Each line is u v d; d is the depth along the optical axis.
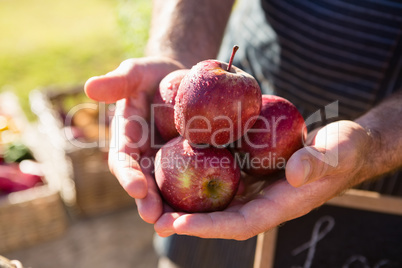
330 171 0.50
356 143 0.51
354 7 0.65
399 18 0.64
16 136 1.21
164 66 0.61
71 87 1.29
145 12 1.14
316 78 0.70
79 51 2.19
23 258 1.07
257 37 0.74
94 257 1.08
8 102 1.35
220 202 0.54
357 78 0.68
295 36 0.69
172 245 0.78
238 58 0.77
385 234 0.60
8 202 1.03
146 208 0.52
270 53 0.72
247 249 0.70
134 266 1.07
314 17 0.67
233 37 0.79
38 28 2.55
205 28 0.72
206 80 0.52
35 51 2.20
